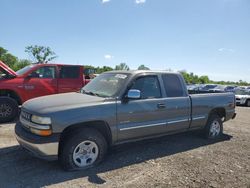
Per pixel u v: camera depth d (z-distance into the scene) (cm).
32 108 429
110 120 452
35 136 401
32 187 368
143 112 496
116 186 379
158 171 438
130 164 466
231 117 709
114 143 471
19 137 432
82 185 378
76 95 499
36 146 394
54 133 400
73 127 429
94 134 439
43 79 888
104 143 454
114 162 473
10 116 795
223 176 425
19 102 846
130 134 482
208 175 428
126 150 546
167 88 550
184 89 584
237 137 698
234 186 390
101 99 459
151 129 512
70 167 422
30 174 411
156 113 517
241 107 1797
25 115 440
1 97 780
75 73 958
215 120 665
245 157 525
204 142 631
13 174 410
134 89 489
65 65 941
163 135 546
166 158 505
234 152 557
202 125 627
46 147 395
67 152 417
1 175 405
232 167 467
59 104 429
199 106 607
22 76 856
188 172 438
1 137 611
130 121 479
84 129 436
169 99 543
